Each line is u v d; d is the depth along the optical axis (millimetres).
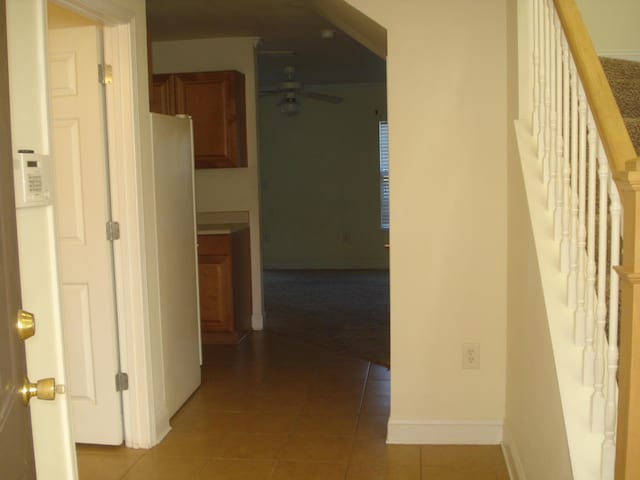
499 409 3043
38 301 1724
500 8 2891
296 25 4805
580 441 1741
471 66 2922
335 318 5871
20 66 1676
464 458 2916
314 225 8938
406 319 3049
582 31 1927
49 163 1769
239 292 5156
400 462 2889
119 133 2926
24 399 1286
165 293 3342
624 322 1452
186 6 4199
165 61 5320
